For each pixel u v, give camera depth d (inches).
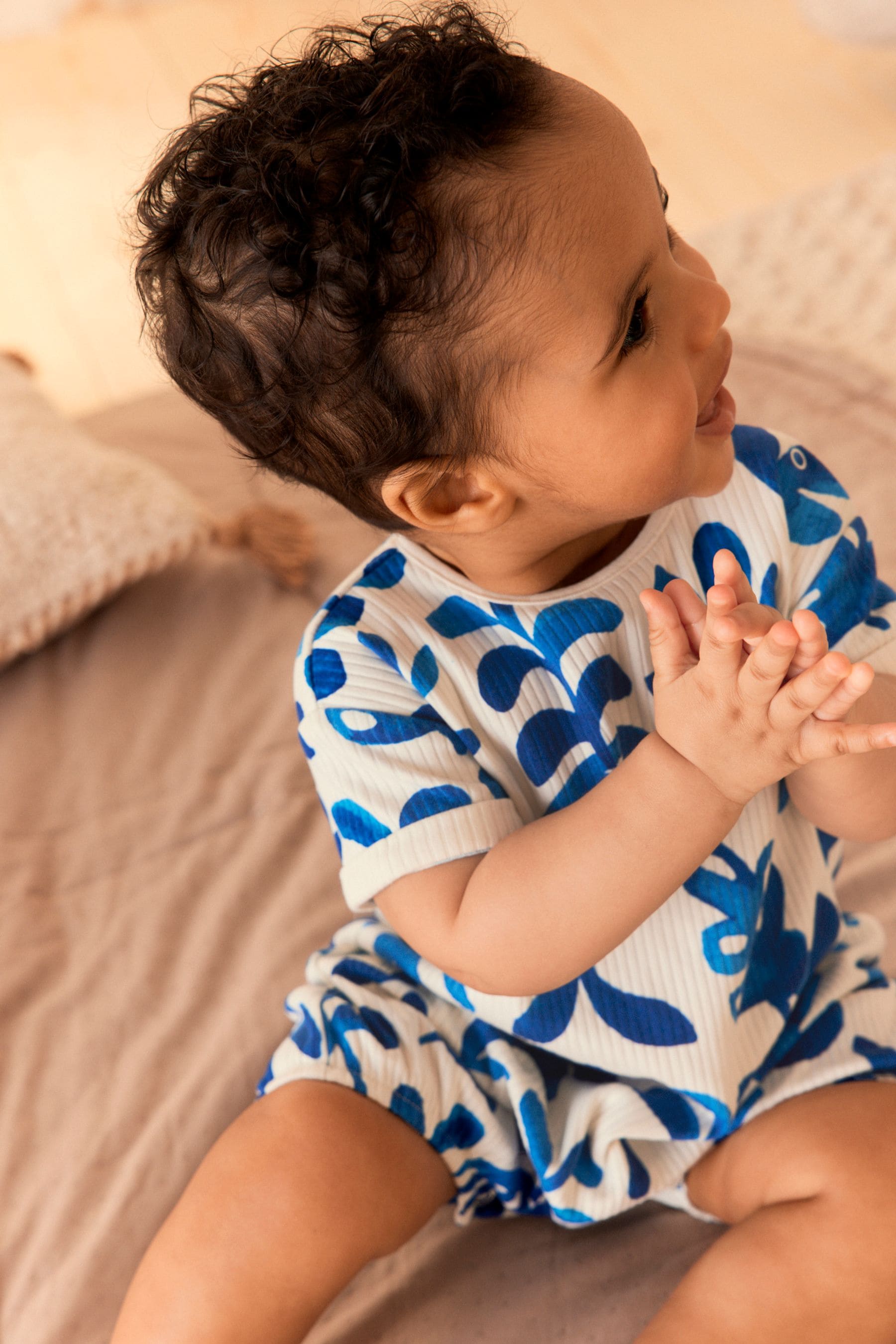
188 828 42.9
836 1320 26.1
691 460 23.0
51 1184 34.4
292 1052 29.9
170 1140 34.4
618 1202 28.9
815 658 20.4
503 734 26.3
